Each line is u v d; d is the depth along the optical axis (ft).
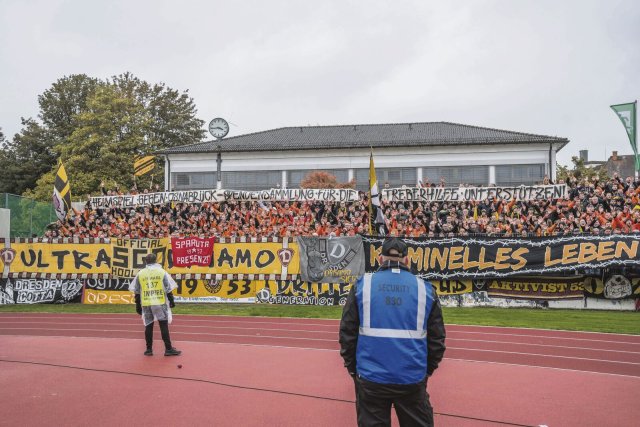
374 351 14.16
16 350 37.24
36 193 152.05
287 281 62.59
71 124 203.62
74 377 29.19
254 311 58.18
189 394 25.88
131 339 42.29
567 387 27.55
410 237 60.54
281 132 155.53
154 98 210.18
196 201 75.97
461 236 59.67
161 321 35.06
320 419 22.22
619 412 23.38
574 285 57.88
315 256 62.03
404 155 135.23
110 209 79.92
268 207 78.33
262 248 63.36
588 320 50.93
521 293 58.95
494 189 68.33
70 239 66.33
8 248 66.85
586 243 56.80
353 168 137.69
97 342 40.78
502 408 23.88
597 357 35.27
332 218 72.84
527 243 58.08
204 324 50.19
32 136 200.03
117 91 205.16
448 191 69.36
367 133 148.05
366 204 72.33
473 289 59.82
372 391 14.11
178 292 64.23
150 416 22.63
